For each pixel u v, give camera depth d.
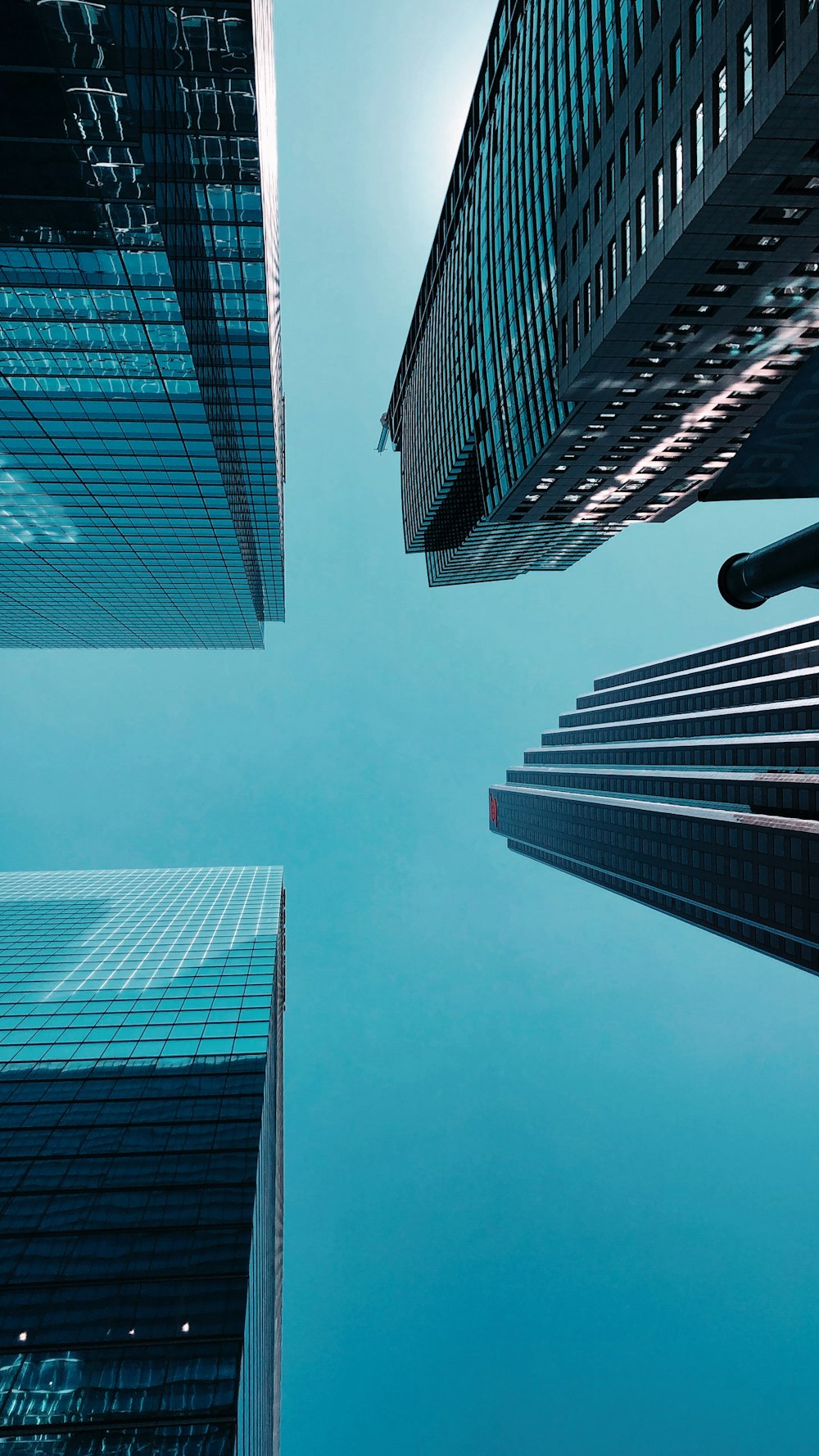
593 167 49.69
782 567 12.30
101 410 50.69
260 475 64.75
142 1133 44.00
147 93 29.72
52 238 36.47
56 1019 55.97
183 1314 34.06
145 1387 31.33
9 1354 32.12
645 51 40.62
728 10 31.77
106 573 83.56
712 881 113.12
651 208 40.44
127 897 94.81
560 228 56.94
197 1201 39.59
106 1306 34.19
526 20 65.56
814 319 45.16
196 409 51.41
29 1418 30.27
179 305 41.88
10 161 31.62
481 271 85.00
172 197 35.34
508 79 72.44
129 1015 56.34
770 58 28.88
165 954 69.81
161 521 68.25
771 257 38.81
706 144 34.25
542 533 103.19
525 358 69.44
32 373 46.59
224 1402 30.81
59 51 26.92
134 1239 37.34
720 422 61.12
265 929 78.62
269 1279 58.16
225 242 39.62
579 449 66.25
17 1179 40.53
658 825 131.50
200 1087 48.00
